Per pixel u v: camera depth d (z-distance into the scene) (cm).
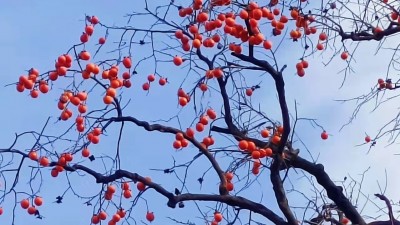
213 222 986
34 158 930
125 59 948
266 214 972
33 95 916
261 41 912
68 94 927
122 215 968
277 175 975
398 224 979
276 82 943
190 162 988
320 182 1012
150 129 971
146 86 977
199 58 971
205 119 977
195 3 934
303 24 994
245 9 912
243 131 1009
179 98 969
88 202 962
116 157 972
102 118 950
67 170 941
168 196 960
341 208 1004
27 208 932
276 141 982
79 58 926
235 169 992
